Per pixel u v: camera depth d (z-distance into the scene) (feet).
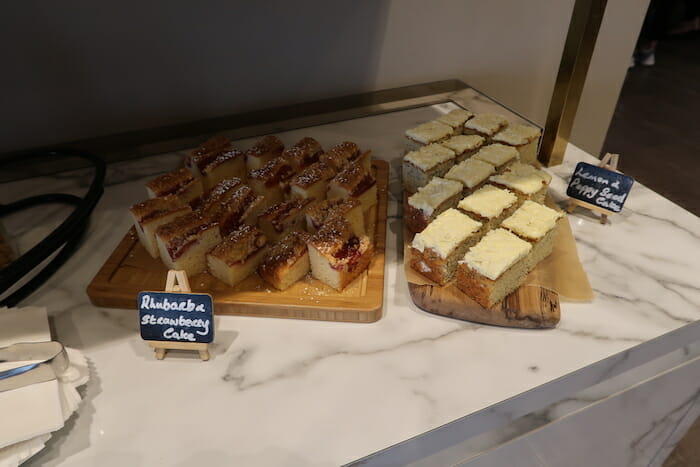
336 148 4.35
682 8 13.73
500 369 2.96
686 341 3.34
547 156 4.79
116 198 4.34
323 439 2.60
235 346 3.10
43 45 4.26
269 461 2.51
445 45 5.77
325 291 3.34
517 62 6.29
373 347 3.10
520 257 3.21
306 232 3.68
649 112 11.98
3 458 2.35
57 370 2.72
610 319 3.27
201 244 3.44
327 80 5.51
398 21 5.36
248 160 4.44
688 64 14.40
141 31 4.49
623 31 6.77
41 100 4.53
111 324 3.24
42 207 4.22
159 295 2.85
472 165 4.11
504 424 2.93
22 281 3.56
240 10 4.69
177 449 2.56
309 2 4.88
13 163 4.66
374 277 3.44
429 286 3.40
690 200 9.18
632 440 4.04
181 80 4.91
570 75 4.15
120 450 2.55
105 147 4.86
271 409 2.74
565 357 3.04
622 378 3.43
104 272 3.47
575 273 3.55
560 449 3.47
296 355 3.04
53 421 2.46
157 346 2.97
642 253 3.80
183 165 4.65
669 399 3.83
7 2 3.97
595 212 4.23
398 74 5.80
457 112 4.91
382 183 4.47
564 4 5.96
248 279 3.46
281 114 5.41
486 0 5.57
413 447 2.66
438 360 3.01
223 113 5.30
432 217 3.70
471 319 3.26
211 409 2.74
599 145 8.13
